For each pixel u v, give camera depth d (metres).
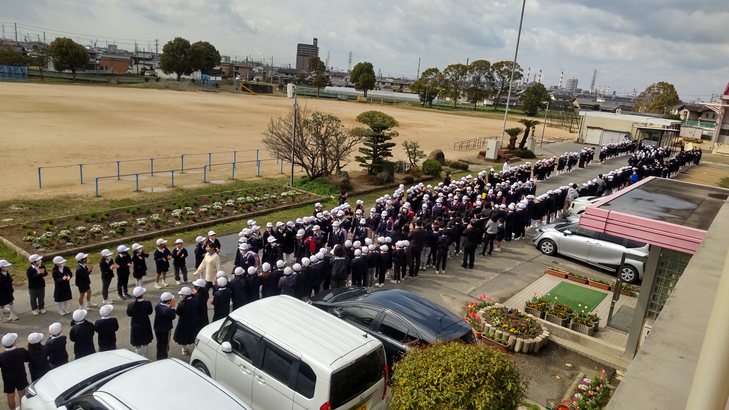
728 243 6.84
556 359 11.48
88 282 12.35
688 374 3.79
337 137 28.45
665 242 10.19
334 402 7.21
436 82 131.62
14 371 8.53
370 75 128.50
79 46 106.38
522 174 29.66
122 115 55.03
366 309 10.33
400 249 15.23
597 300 14.83
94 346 10.41
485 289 15.43
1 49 112.25
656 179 16.73
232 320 8.75
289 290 12.17
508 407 5.87
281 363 7.80
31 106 55.62
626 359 11.38
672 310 4.85
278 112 72.50
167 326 10.06
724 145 61.47
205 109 70.75
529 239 21.30
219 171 30.36
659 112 112.75
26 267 14.60
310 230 16.05
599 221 11.07
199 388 6.62
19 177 25.22
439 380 5.75
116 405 6.11
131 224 18.67
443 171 36.06
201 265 13.80
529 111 111.25
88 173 27.14
